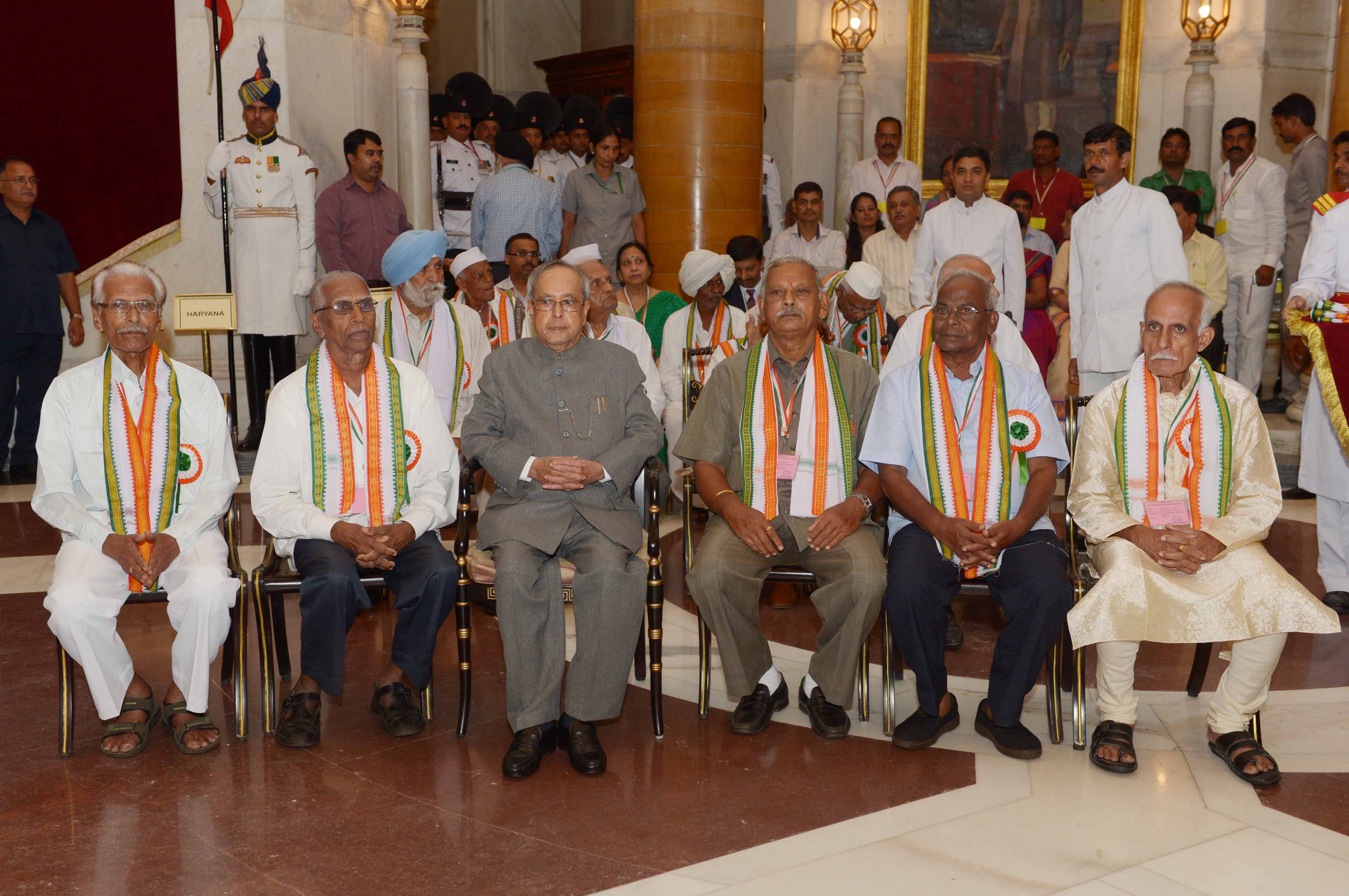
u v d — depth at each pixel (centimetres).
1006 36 1162
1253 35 1100
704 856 306
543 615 371
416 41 923
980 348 396
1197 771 359
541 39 1468
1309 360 578
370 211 811
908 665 420
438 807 335
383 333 519
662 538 635
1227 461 379
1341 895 286
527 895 287
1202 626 354
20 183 735
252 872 298
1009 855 306
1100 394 394
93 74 809
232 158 787
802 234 907
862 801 339
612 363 406
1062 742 384
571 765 364
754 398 406
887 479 395
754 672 397
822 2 1132
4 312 739
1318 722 396
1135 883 291
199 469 391
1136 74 1147
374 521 395
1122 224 557
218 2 807
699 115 871
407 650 383
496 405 405
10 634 480
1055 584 362
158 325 386
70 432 380
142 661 453
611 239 883
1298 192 877
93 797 340
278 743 380
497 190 819
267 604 382
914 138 1169
